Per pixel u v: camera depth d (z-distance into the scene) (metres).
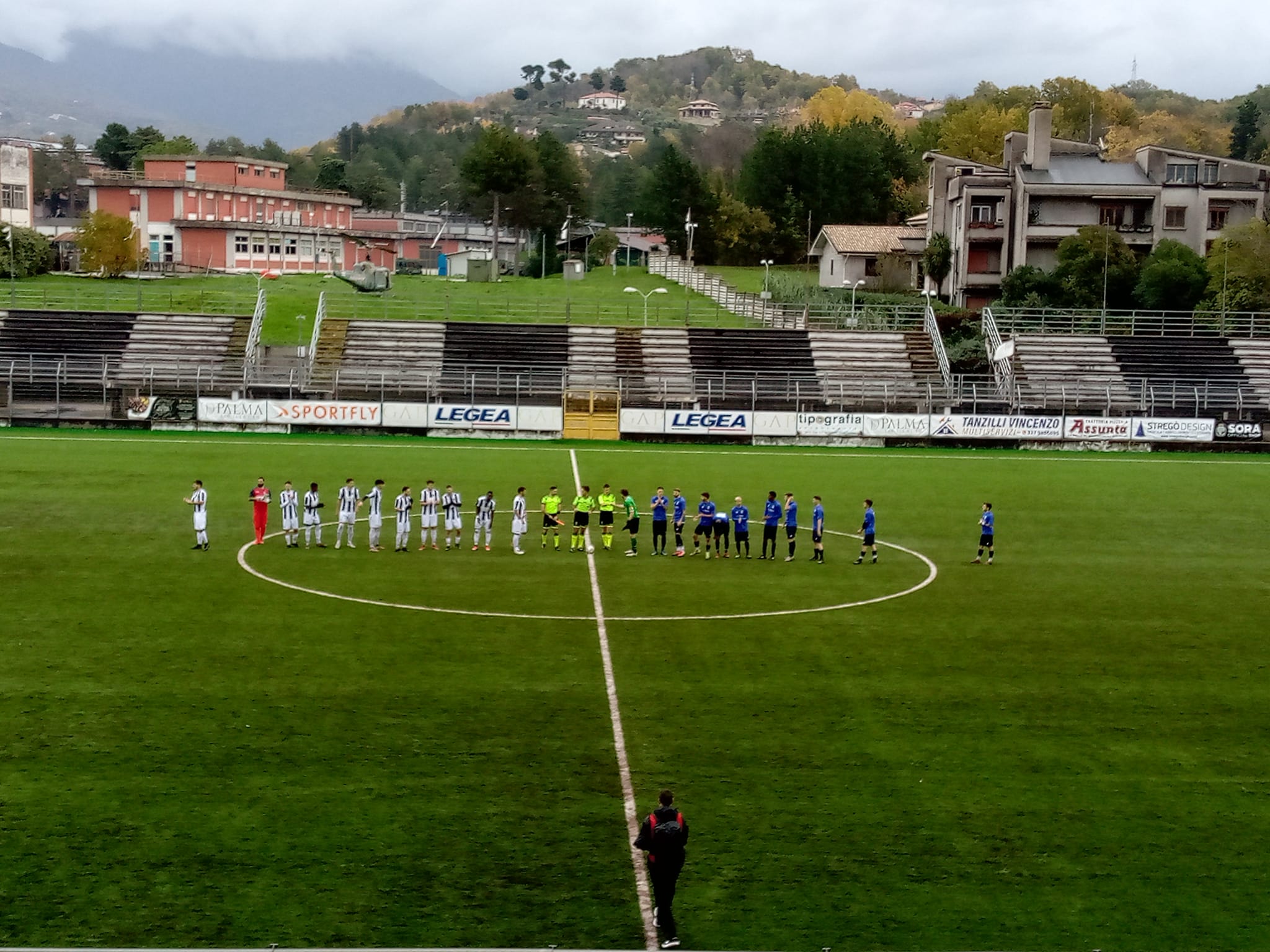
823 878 20.22
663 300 113.69
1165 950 18.33
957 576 42.72
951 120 166.62
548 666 31.12
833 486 61.56
